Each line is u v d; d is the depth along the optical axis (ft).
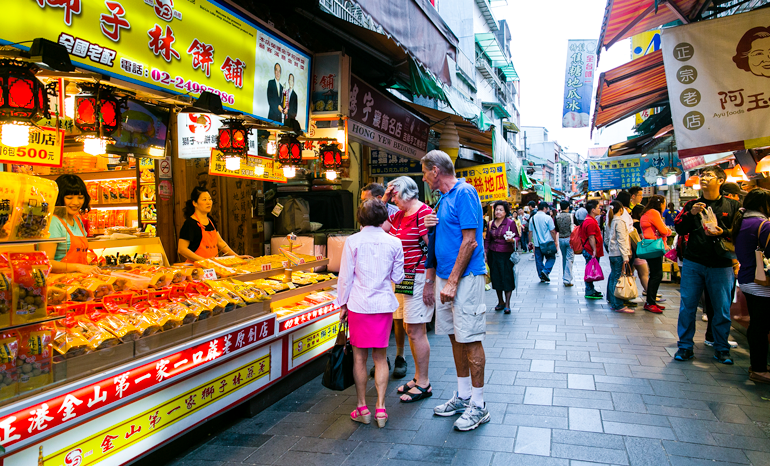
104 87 9.60
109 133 9.71
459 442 10.36
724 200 15.12
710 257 14.98
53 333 7.63
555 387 13.39
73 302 9.36
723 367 14.80
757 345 13.37
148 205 19.33
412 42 18.93
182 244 15.88
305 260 18.16
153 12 9.59
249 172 17.01
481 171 32.63
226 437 11.19
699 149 14.49
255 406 12.55
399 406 12.82
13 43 7.16
